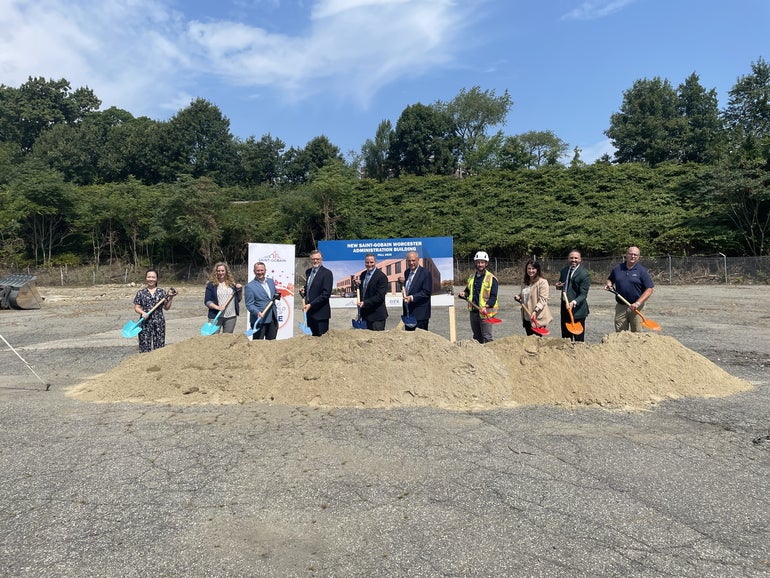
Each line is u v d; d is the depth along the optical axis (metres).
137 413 6.19
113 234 47.06
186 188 43.34
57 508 3.77
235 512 3.68
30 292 23.14
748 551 3.17
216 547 3.23
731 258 29.73
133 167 76.50
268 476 4.29
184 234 42.66
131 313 20.64
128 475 4.34
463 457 4.69
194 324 16.42
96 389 7.20
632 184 46.22
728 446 4.96
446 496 3.90
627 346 7.24
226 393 6.83
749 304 19.58
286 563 3.05
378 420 5.84
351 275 10.38
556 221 43.47
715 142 63.00
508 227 42.44
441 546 3.22
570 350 7.12
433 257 10.32
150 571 2.99
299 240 44.81
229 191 63.38
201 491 4.02
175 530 3.44
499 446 4.97
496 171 52.00
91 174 78.25
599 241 36.00
